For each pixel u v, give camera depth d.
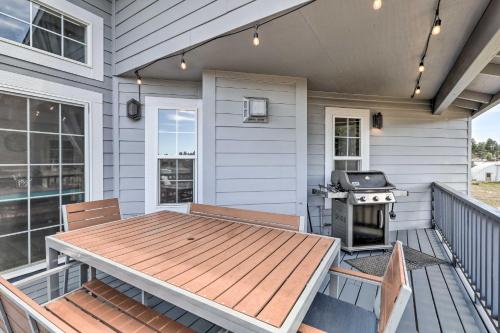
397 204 4.66
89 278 2.22
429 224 4.75
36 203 2.75
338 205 3.66
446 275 2.81
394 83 3.83
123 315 1.42
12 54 2.52
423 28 2.31
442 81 3.74
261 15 2.18
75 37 3.05
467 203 2.41
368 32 2.38
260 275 1.30
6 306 1.08
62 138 2.95
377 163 4.53
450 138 4.82
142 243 1.78
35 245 2.74
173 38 2.77
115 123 3.40
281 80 3.46
